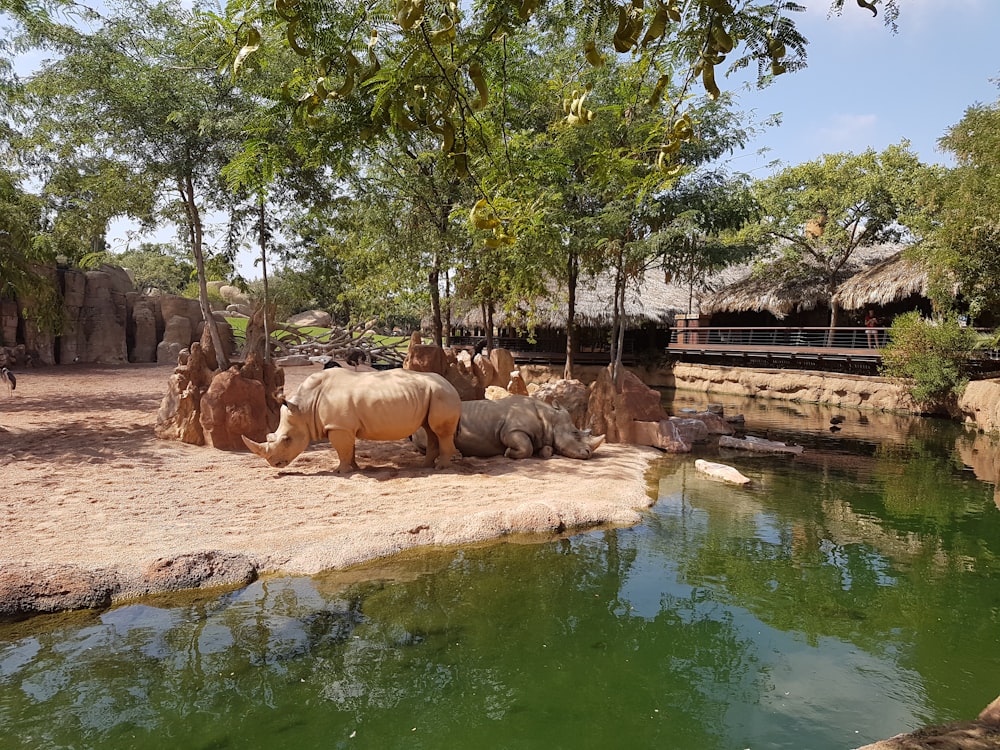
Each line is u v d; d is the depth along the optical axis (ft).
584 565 21.16
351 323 115.44
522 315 70.95
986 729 11.10
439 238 48.52
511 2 6.38
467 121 8.13
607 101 27.22
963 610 18.35
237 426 34.30
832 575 20.94
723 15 6.26
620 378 45.52
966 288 59.62
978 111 52.90
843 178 84.07
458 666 14.73
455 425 32.53
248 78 21.76
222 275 51.39
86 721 12.22
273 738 11.86
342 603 17.81
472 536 23.09
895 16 6.09
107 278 90.22
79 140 39.63
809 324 98.48
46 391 56.44
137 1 38.22
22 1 32.09
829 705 13.39
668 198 44.50
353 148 7.59
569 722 12.62
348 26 6.44
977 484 34.14
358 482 28.91
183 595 18.03
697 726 12.51
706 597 18.98
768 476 35.29
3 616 16.30
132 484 26.99
